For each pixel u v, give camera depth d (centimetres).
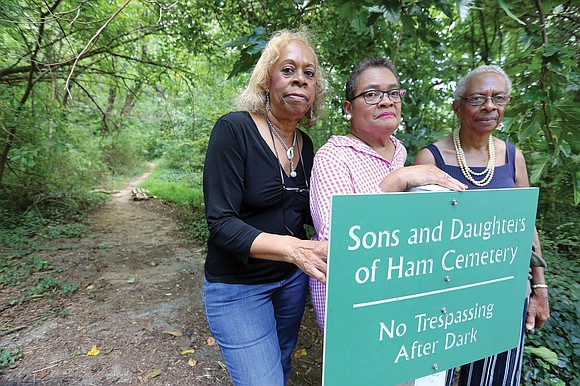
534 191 109
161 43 580
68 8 442
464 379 154
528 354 211
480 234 100
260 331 128
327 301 78
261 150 120
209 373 227
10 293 329
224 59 498
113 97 923
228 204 114
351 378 83
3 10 352
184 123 1111
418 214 87
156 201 884
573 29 222
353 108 123
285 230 128
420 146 227
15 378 217
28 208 610
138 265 426
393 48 266
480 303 103
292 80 118
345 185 108
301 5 234
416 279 89
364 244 80
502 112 138
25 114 534
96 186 961
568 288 263
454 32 289
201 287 365
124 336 267
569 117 157
